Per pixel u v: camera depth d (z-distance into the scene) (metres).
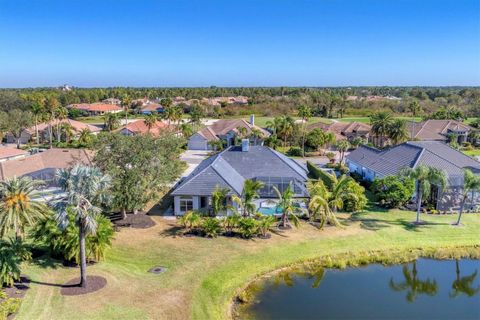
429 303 27.89
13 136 103.06
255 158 53.00
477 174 44.72
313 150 89.44
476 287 30.36
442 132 97.75
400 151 56.62
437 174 39.88
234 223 37.72
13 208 28.75
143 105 181.50
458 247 36.38
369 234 38.28
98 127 119.50
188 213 38.94
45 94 179.25
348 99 182.88
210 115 159.50
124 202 38.38
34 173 53.09
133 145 38.06
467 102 169.75
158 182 39.59
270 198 49.16
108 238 31.03
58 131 103.12
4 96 135.25
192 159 79.62
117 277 29.02
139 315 24.38
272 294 28.31
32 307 24.64
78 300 25.67
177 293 27.25
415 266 33.38
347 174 62.88
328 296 28.28
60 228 29.11
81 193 25.83
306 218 42.09
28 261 30.31
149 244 35.22
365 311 26.52
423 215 43.56
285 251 34.47
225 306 26.31
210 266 31.39
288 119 92.62
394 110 162.75
